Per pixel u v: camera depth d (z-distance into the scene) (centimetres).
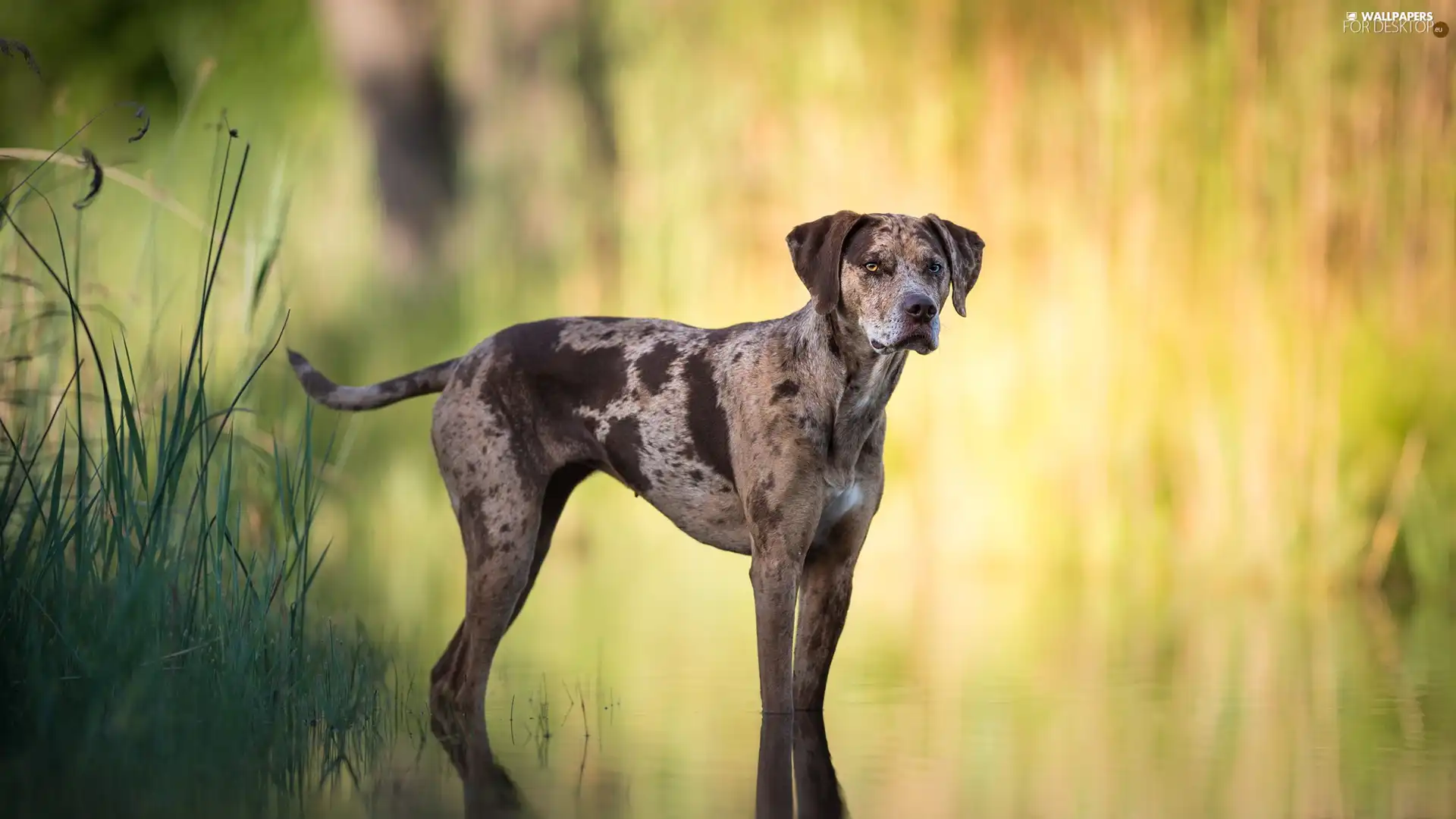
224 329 1299
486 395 782
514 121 1652
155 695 647
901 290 696
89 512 708
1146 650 917
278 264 1383
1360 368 1254
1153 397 1325
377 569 1303
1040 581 1266
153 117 2184
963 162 1396
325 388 826
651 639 974
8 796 565
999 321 1370
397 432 1599
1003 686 803
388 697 772
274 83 2028
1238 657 888
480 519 773
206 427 883
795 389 721
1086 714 729
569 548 1520
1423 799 566
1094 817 545
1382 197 1261
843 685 813
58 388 875
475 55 1705
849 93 1447
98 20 2281
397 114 2011
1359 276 1268
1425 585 1202
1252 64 1299
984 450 1369
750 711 743
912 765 628
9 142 2145
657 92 1548
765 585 720
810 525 724
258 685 703
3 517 680
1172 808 557
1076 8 1356
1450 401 1231
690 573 1338
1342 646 927
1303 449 1262
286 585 864
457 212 1822
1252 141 1298
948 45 1406
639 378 768
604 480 1537
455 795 579
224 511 729
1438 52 1249
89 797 566
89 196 704
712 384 749
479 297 1614
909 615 1072
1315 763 624
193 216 867
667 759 643
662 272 1541
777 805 562
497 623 766
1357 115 1267
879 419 743
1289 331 1276
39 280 983
